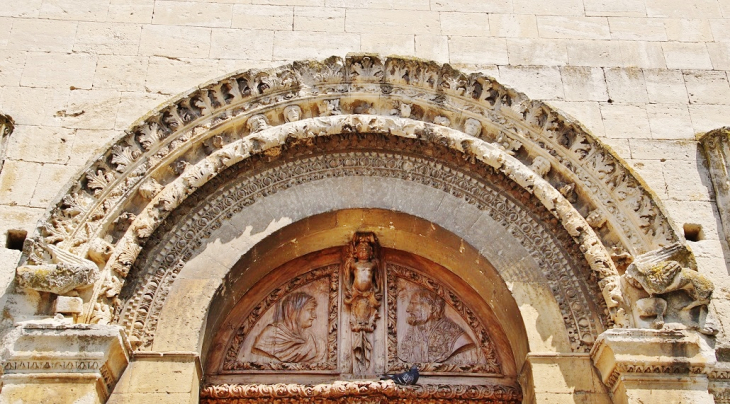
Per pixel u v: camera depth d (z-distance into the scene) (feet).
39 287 22.08
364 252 27.22
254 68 27.86
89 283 22.47
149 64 28.35
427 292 27.73
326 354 26.23
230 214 25.93
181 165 25.95
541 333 23.94
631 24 30.68
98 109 27.14
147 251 24.66
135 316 23.57
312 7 30.22
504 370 25.89
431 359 26.23
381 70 27.96
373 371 25.86
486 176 27.04
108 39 28.86
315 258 28.02
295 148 27.22
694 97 28.81
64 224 23.66
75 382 21.03
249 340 26.40
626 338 22.24
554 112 27.09
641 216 25.00
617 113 28.27
